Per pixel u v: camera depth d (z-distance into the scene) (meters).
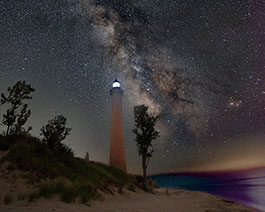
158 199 12.45
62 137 13.88
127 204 9.27
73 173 11.18
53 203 6.12
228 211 8.02
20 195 6.33
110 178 14.77
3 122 11.78
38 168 9.28
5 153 9.19
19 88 12.43
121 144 36.41
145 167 19.56
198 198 13.13
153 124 20.56
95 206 7.11
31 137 12.48
